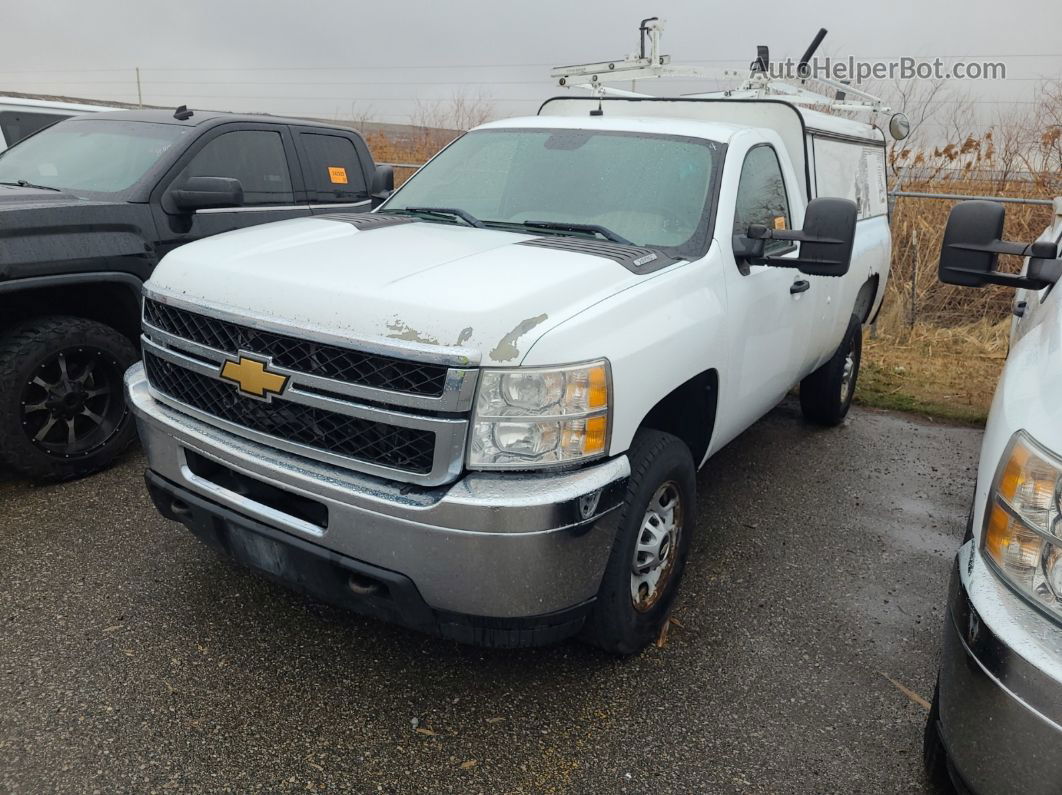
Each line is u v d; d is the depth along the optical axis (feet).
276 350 8.64
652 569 10.09
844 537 13.98
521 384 7.82
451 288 8.34
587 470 8.27
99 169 16.35
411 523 7.85
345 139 20.31
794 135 15.02
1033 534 6.47
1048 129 31.83
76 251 13.93
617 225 11.46
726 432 12.04
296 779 8.09
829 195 16.52
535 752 8.63
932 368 25.66
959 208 9.55
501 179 12.75
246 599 11.07
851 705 9.62
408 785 8.11
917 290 30.83
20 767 8.02
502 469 7.93
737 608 11.57
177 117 17.69
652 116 15.16
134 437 15.33
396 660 10.00
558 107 17.22
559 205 11.96
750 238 11.23
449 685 9.61
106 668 9.53
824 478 16.62
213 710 8.96
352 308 8.22
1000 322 29.73
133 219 14.98
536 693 9.55
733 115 15.55
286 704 9.13
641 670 10.06
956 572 7.26
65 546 12.16
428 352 7.74
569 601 8.39
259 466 8.70
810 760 8.71
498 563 7.80
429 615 8.31
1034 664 6.11
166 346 9.84
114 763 8.14
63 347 13.74
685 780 8.34
